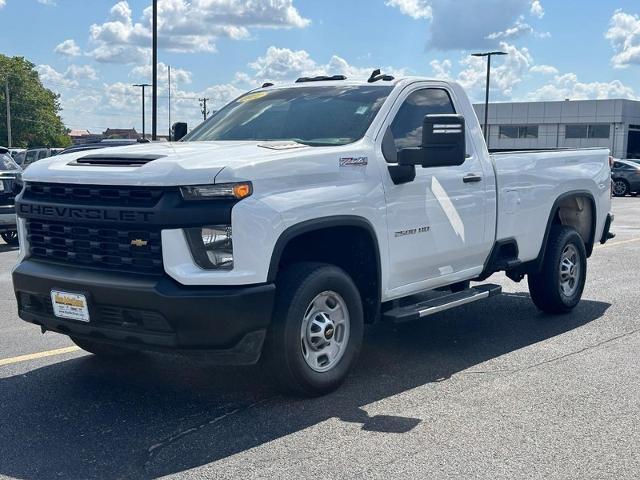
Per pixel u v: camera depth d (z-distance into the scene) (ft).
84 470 13.80
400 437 15.21
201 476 13.51
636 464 13.94
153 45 79.00
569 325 24.80
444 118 17.81
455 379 19.02
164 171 15.35
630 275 34.40
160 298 15.17
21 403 17.31
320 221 16.71
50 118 354.13
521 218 23.43
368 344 22.49
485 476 13.42
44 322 17.31
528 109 203.92
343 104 19.89
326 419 16.21
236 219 15.38
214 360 15.88
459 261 21.34
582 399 17.44
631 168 101.40
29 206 17.22
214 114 22.75
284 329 16.38
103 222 15.92
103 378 19.11
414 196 19.26
